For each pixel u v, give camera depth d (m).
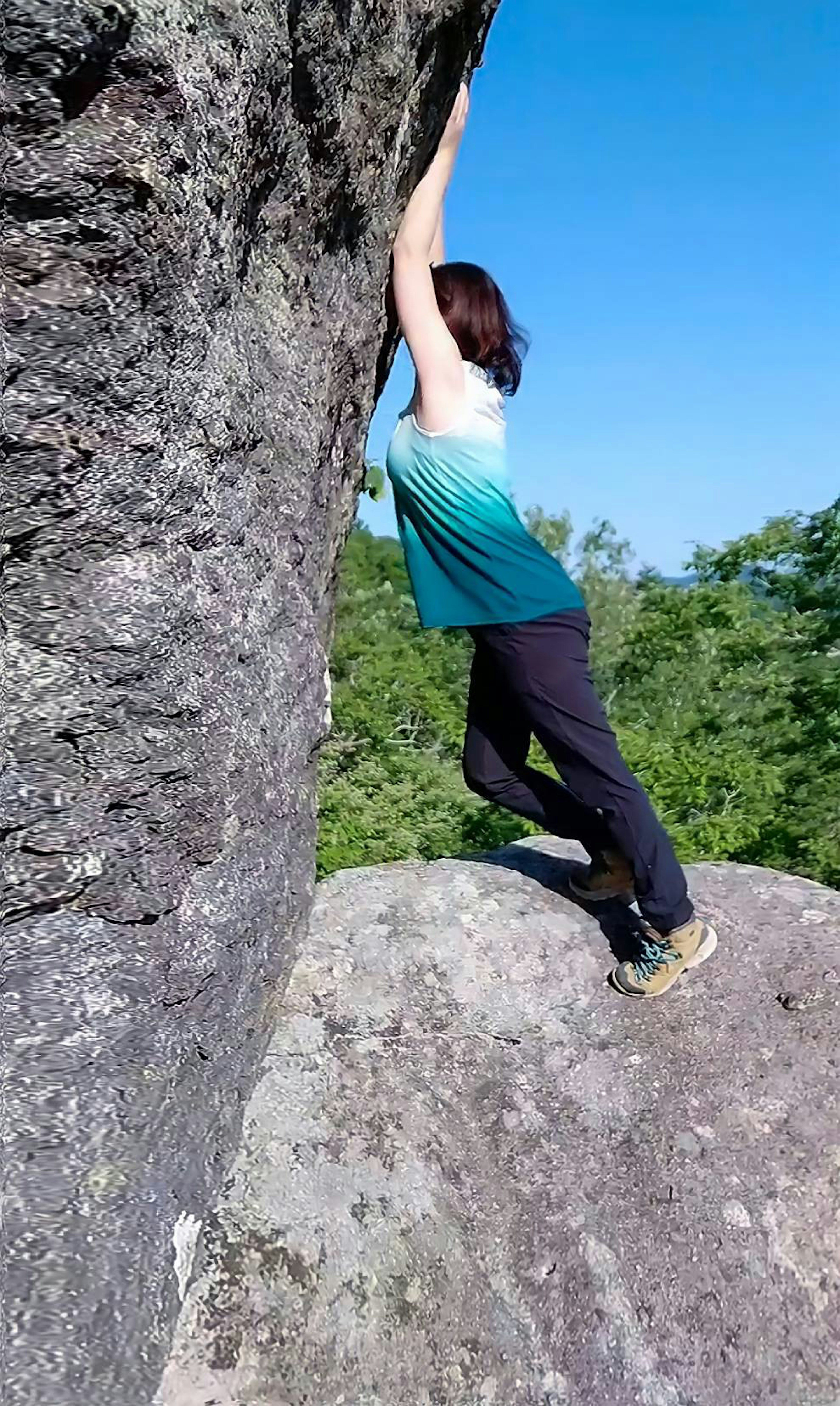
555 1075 2.50
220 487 1.76
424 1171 2.15
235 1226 1.83
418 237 2.60
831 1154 2.42
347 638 14.02
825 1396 2.16
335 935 2.73
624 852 2.59
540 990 2.71
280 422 2.07
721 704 13.27
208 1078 1.85
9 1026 1.48
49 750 1.48
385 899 2.91
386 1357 1.84
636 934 2.90
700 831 9.81
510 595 2.43
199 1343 1.67
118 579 1.50
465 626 2.50
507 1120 2.37
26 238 1.32
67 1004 1.52
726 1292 2.20
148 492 1.51
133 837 1.59
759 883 3.30
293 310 2.13
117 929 1.58
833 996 2.74
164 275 1.43
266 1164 1.97
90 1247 1.50
